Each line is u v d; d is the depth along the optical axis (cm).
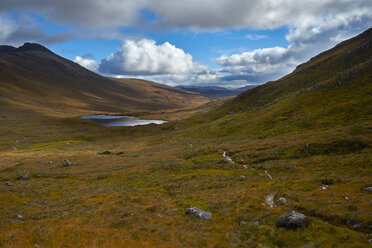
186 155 7338
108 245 1483
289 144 5947
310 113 9394
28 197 3728
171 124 17725
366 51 15225
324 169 3722
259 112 13150
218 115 18025
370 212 1797
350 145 4928
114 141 14638
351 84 10444
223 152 6912
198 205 2614
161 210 2522
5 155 8875
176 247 1530
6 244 1487
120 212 2500
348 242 1420
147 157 7825
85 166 6812
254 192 2792
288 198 2405
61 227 1905
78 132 18512
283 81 18588
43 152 9762
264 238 1625
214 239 1661
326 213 1920
